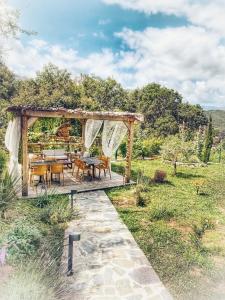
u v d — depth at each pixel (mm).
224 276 5742
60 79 32438
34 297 3975
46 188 10555
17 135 10578
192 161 19766
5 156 13219
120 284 5242
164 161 18891
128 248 6660
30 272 4520
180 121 55812
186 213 9484
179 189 12469
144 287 5191
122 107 48781
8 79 32844
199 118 56344
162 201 10500
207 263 6180
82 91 33094
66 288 4898
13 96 32812
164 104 54938
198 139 22406
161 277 5633
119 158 19922
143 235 7512
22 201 9242
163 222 8562
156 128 51625
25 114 9688
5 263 4754
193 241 7195
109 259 6105
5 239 5402
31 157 13406
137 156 20344
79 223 7957
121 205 9797
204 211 9844
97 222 8094
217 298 5043
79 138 17922
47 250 5777
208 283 5500
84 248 6535
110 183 12203
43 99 28094
